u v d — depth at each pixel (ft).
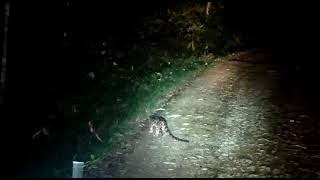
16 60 22.90
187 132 34.24
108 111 33.27
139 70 48.14
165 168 25.81
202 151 29.58
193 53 77.05
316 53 102.06
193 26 80.02
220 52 90.33
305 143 33.24
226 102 47.11
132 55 48.21
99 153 26.91
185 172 25.40
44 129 23.76
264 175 25.70
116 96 36.40
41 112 24.94
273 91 56.24
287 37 122.62
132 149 28.86
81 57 33.96
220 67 74.02
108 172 24.35
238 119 39.78
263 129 36.76
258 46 114.83
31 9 25.09
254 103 47.75
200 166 26.61
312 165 28.12
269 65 83.10
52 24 28.53
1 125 20.45
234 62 82.69
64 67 30.37
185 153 28.89
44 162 22.85
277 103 48.60
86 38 36.55
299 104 48.88
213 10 94.53
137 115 36.68
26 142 22.34
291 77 69.56
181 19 76.43
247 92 54.03
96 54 37.86
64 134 25.89
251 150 30.50
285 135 35.22
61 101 27.40
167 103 44.11
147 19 59.57
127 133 32.01
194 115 40.11
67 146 25.32
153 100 43.04
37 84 25.53
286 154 30.07
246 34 115.96
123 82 39.99
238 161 27.96
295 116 42.63
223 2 100.17
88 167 24.72
